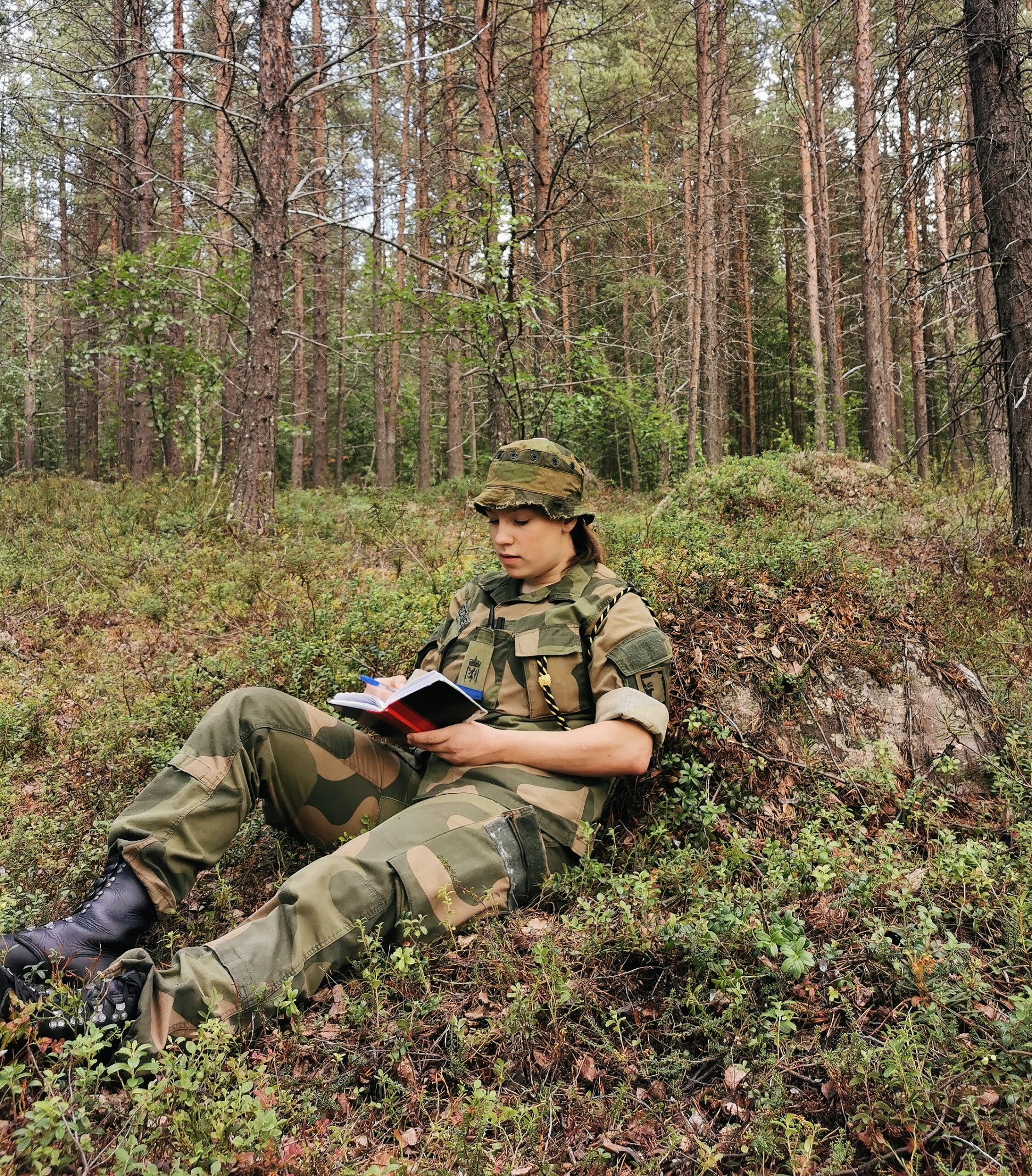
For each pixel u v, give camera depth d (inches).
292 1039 75.3
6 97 454.6
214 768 88.8
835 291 925.8
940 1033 71.6
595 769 97.1
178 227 579.2
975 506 292.7
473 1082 71.1
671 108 837.2
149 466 611.8
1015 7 248.4
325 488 612.1
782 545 164.4
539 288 417.7
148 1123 64.1
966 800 120.3
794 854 99.4
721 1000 80.5
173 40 579.2
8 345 978.1
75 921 79.0
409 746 103.0
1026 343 249.4
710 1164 62.5
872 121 564.1
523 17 601.3
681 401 898.7
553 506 103.5
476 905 89.0
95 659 198.5
